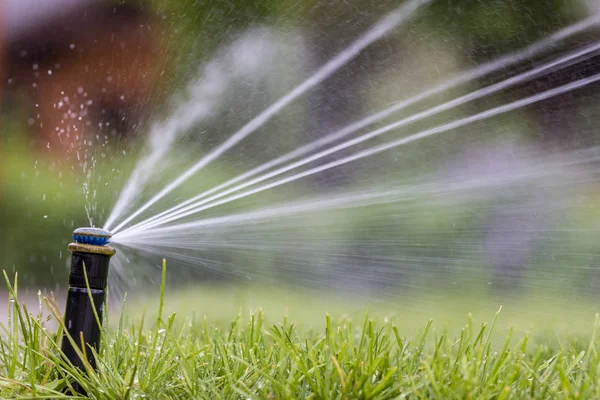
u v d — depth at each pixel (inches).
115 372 297.9
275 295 890.1
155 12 1246.3
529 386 292.2
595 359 302.5
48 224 1141.1
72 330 303.6
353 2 1180.5
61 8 1312.7
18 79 1309.1
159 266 1013.8
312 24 1192.8
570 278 898.1
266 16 1202.6
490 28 1135.6
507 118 1119.0
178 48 1225.4
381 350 337.7
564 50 1120.2
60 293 1051.9
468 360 308.0
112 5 1273.4
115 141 1195.9
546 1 1119.0
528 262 949.2
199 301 816.9
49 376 315.9
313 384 275.4
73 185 1163.3
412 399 272.4
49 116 1250.6
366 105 1160.8
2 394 296.5
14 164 1189.1
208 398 290.8
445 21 1149.7
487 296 861.8
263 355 326.3
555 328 597.0
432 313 746.2
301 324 595.2
